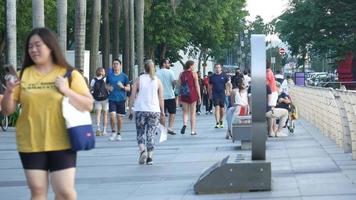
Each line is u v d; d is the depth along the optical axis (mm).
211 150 19031
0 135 26219
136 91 16688
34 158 7344
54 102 7344
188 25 65875
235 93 22422
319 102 25156
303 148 18609
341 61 64875
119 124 22781
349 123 16250
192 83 24281
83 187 13039
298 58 68625
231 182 11688
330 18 63688
